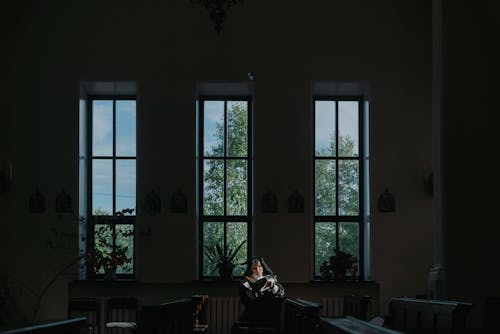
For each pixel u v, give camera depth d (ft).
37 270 58.29
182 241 58.65
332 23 60.13
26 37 59.77
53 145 59.16
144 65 59.77
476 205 46.21
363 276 61.05
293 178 59.00
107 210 61.41
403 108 59.62
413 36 60.13
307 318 37.06
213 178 61.87
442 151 46.65
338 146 62.18
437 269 46.55
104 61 59.72
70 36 59.93
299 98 59.57
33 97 59.47
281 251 58.34
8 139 59.16
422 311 28.58
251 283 50.49
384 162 59.21
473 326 45.32
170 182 59.11
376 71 59.82
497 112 46.60
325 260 61.36
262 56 59.82
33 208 58.59
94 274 60.23
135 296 57.36
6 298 57.88
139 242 58.54
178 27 59.98
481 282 45.80
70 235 58.44
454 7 47.19
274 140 59.31
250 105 62.23
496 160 46.39
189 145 59.36
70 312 54.60
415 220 58.80
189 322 47.85
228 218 61.52
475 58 46.93
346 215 61.77
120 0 60.13
